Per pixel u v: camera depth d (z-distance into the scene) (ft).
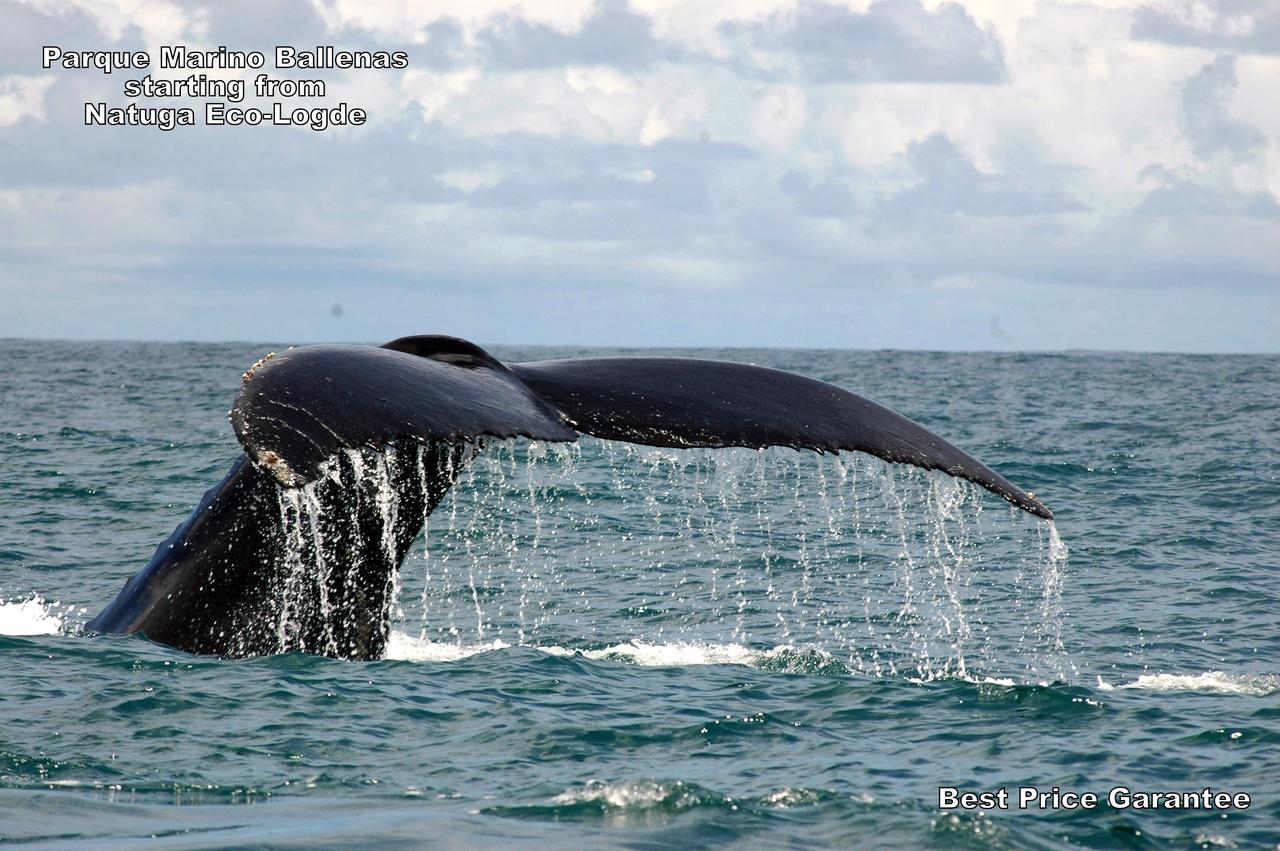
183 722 115.24
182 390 625.00
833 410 106.52
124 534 254.88
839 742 120.57
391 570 126.52
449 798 99.45
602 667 148.15
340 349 96.73
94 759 106.42
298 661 127.44
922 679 151.64
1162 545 263.70
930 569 239.91
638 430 102.78
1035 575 235.61
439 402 93.04
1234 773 110.93
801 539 263.49
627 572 232.94
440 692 130.31
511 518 276.82
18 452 370.53
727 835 90.38
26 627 176.45
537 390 105.29
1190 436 459.32
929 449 103.96
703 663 159.33
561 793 99.66
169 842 85.76
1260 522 293.43
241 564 126.93
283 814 94.48
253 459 84.38
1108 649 184.85
